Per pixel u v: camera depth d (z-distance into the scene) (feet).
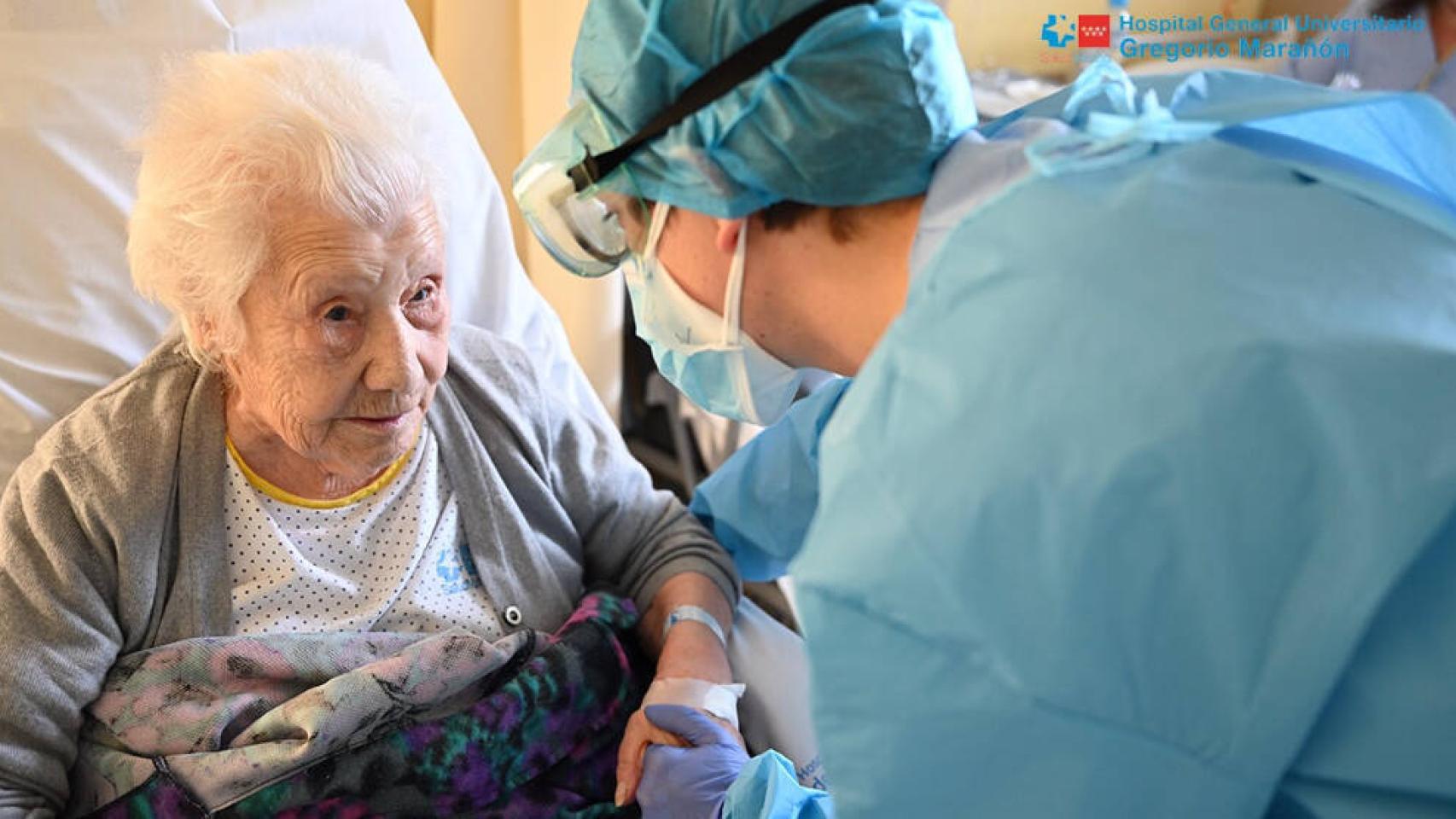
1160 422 2.01
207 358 3.92
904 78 2.45
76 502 3.87
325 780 3.87
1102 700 2.01
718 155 2.59
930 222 2.52
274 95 3.62
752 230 2.75
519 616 4.51
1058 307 2.14
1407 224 2.29
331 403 3.72
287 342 3.64
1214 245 2.15
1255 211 2.23
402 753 3.98
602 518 5.08
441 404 4.55
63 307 4.49
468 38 6.48
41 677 3.74
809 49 2.43
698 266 2.87
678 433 7.61
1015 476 2.08
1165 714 2.00
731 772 4.12
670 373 3.29
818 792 3.54
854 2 2.45
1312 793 2.00
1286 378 2.00
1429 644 1.92
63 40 4.44
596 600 4.69
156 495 3.95
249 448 4.09
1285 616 1.95
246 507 4.10
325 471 4.17
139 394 4.08
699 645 4.66
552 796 4.29
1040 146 2.41
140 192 3.70
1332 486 1.95
